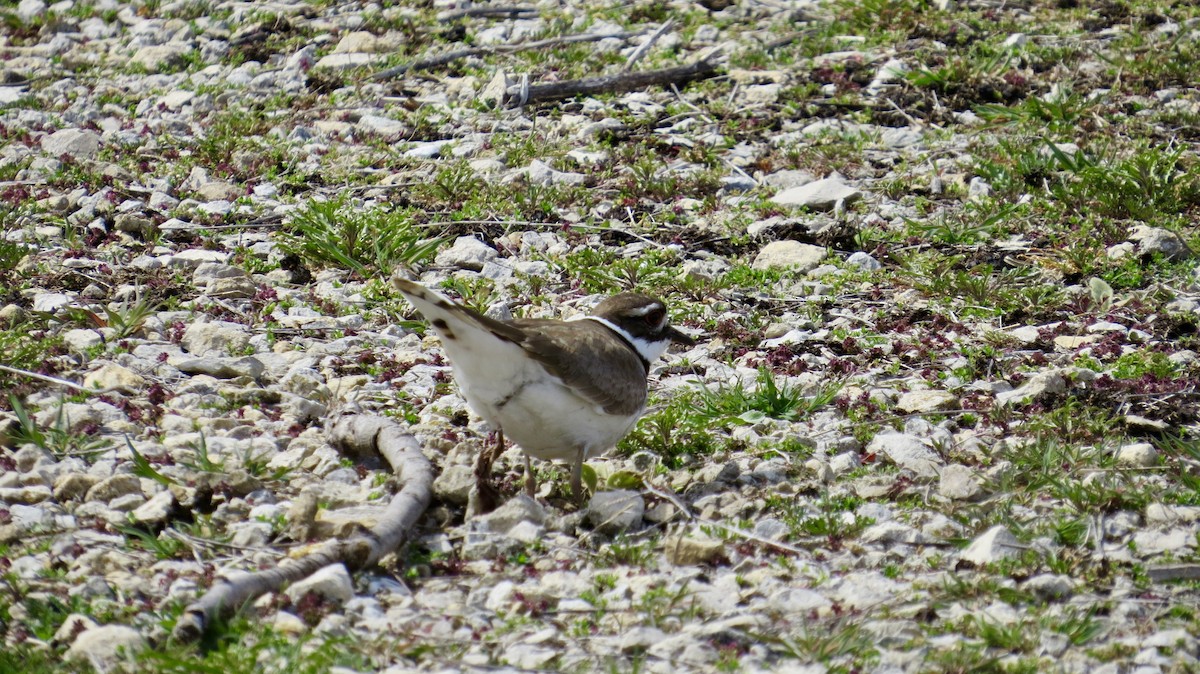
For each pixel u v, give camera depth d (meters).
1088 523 9.41
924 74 20.59
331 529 9.06
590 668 7.72
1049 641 8.00
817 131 19.27
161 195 16.77
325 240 14.89
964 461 10.62
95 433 10.57
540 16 24.75
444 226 16.23
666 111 20.19
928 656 7.80
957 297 14.48
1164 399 11.79
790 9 24.56
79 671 7.46
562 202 16.98
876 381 12.42
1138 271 14.93
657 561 9.12
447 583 8.79
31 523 9.16
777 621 8.25
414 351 12.80
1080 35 22.42
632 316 10.77
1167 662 7.81
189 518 9.49
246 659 7.46
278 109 20.33
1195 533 9.36
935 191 17.30
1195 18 22.72
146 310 13.03
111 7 25.69
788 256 15.37
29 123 19.47
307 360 12.38
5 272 14.19
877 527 9.48
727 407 11.66
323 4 25.42
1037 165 17.64
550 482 10.37
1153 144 18.52
